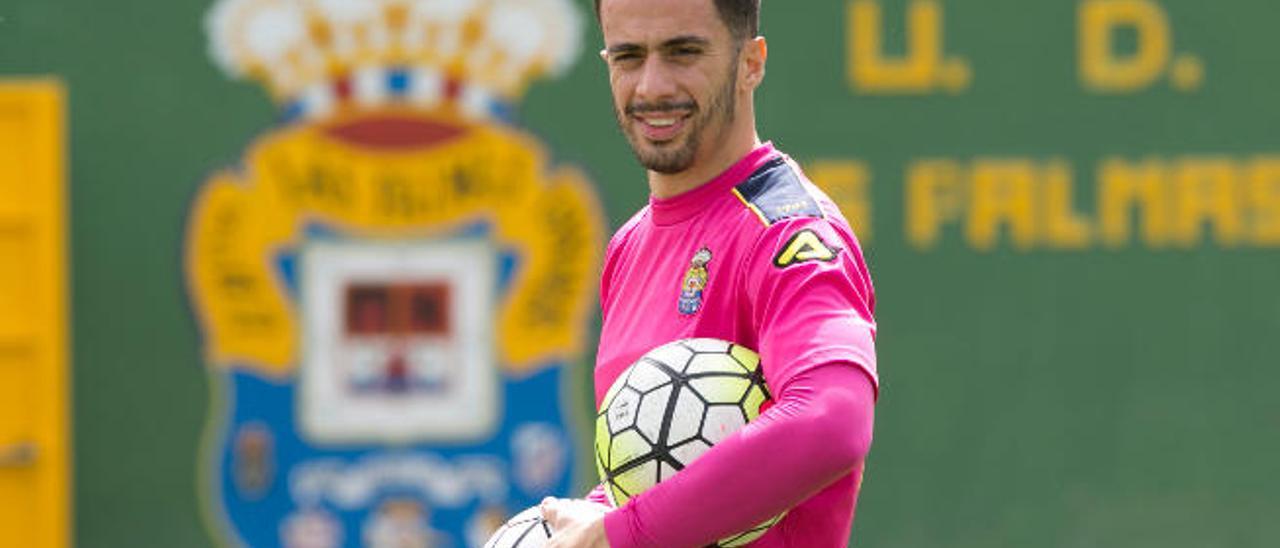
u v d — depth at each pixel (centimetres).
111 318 1423
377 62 1441
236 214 1430
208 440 1438
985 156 1492
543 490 1461
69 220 1413
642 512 533
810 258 548
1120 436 1510
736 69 583
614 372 604
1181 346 1516
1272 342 1523
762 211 570
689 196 590
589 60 1452
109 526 1430
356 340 1448
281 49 1430
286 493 1445
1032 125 1495
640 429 560
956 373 1498
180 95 1423
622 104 588
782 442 519
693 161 581
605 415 574
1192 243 1514
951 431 1498
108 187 1416
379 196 1445
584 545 541
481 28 1448
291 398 1445
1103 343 1509
